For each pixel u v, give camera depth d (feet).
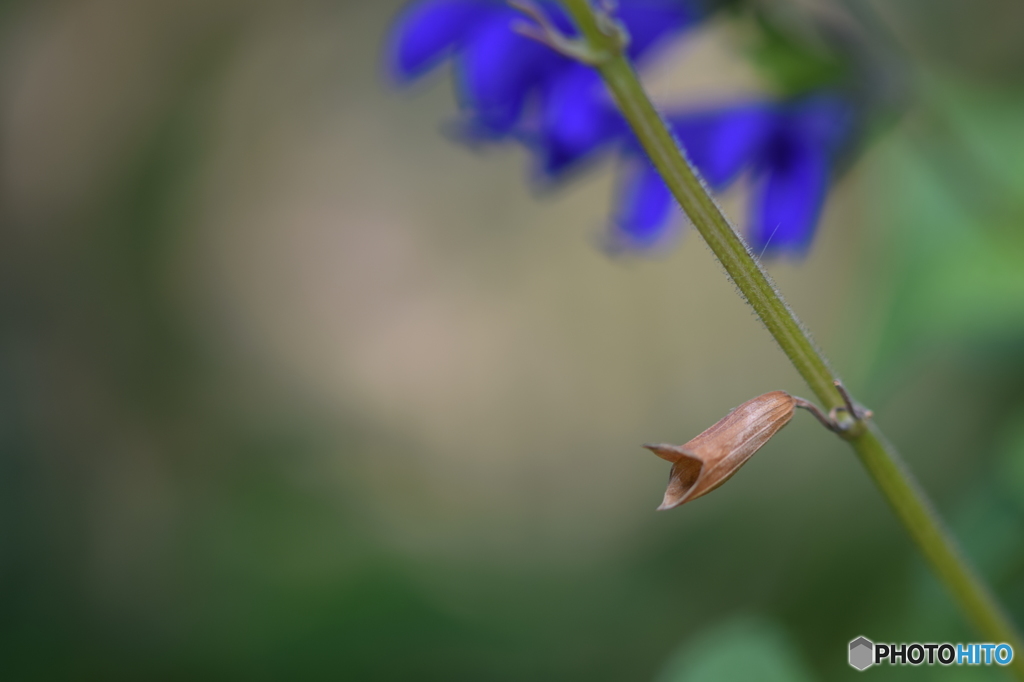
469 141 1.69
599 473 3.95
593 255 4.20
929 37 2.88
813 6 2.11
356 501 3.78
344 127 4.67
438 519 3.87
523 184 4.48
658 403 3.95
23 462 3.70
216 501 3.71
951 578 1.43
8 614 3.33
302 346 4.39
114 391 3.99
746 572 3.23
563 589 3.41
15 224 4.12
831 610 3.01
